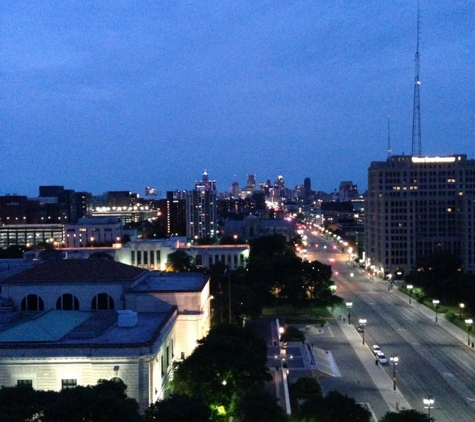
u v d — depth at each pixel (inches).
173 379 4094.5
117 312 4744.1
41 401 3102.9
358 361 5846.5
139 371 3683.6
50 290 5017.2
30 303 5027.1
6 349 3715.6
